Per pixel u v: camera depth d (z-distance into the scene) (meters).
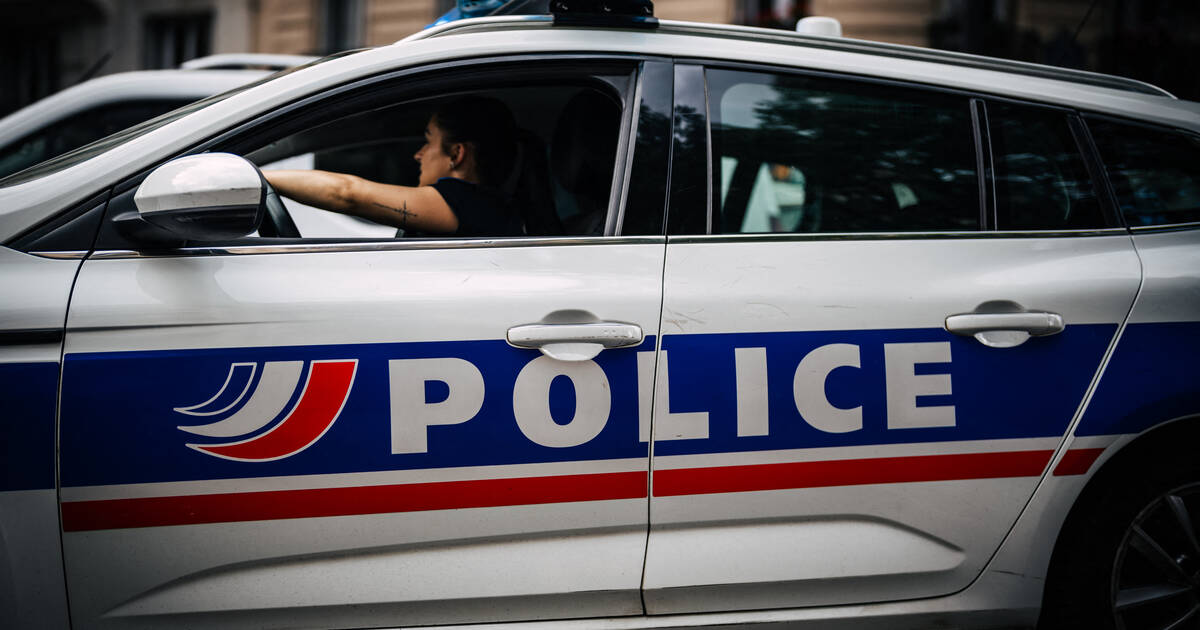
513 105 2.31
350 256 1.84
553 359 1.82
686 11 8.70
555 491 1.82
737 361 1.86
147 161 1.83
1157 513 2.02
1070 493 1.94
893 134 2.05
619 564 1.85
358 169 2.91
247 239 1.83
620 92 1.99
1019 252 1.98
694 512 1.86
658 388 1.84
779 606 1.91
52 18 12.62
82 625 1.74
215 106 1.89
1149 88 2.24
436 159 2.29
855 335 1.89
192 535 1.75
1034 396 1.92
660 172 1.95
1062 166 2.05
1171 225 2.05
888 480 1.90
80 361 1.72
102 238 1.79
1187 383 1.94
